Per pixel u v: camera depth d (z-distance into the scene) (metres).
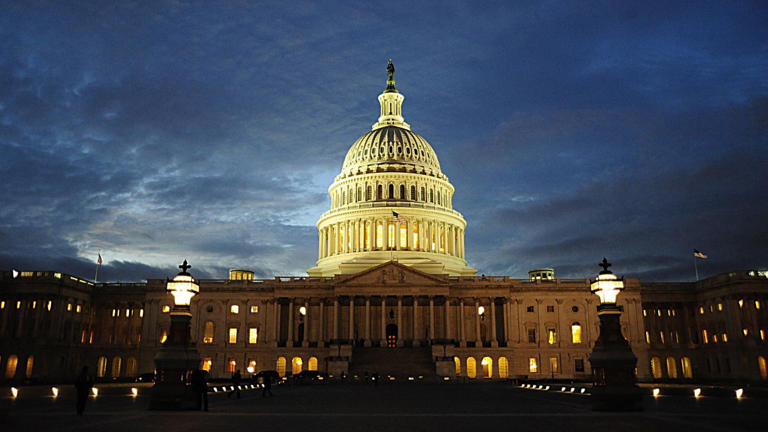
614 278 35.00
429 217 131.38
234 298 114.69
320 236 139.12
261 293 114.88
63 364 105.31
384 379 90.50
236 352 112.00
